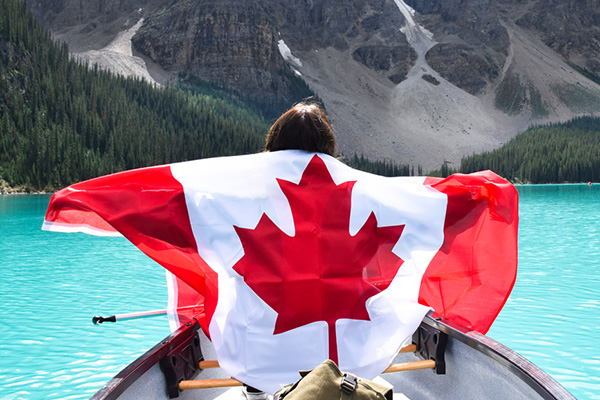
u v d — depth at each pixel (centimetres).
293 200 235
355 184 247
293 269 229
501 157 15000
